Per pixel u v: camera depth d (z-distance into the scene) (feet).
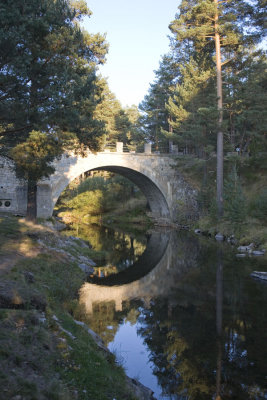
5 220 52.29
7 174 79.25
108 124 140.46
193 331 25.54
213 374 19.47
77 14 63.41
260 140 91.15
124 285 39.58
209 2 73.36
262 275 41.68
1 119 35.45
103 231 97.91
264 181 84.79
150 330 25.49
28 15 32.60
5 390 10.81
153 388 18.03
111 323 26.55
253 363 20.76
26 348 14.23
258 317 28.37
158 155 104.27
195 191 102.58
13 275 23.82
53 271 34.01
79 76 40.81
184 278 42.60
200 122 81.30
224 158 88.63
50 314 20.51
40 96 35.73
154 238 83.25
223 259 53.16
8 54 30.83
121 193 146.30
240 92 83.15
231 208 69.62
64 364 14.76
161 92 132.57
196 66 96.63
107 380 14.98
